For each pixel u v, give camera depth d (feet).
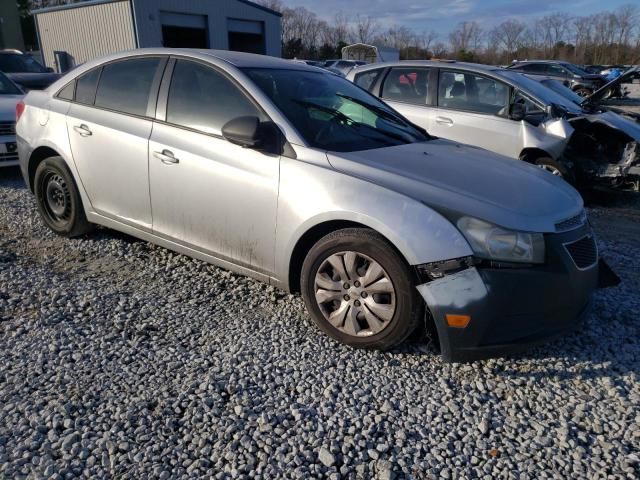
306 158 10.85
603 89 23.58
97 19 85.87
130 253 15.11
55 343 10.43
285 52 185.98
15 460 7.55
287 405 8.96
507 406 9.21
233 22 95.45
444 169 10.96
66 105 15.16
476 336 9.31
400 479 7.58
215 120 12.16
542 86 23.58
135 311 11.87
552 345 11.04
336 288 10.59
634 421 8.87
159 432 8.21
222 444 8.05
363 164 10.65
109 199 14.25
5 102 24.13
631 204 23.39
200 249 12.64
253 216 11.35
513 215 9.48
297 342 10.85
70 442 7.92
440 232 9.39
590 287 10.17
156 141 12.78
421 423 8.71
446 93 23.09
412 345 10.84
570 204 10.50
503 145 21.71
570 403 9.32
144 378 9.50
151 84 13.42
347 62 95.09
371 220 9.82
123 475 7.40
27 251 15.10
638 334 11.57
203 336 10.97
